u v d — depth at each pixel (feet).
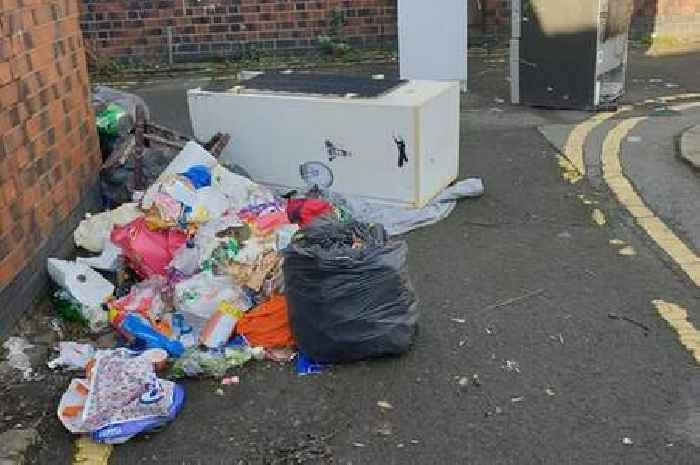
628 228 16.40
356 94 17.69
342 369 11.74
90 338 12.95
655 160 20.34
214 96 18.52
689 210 17.10
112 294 13.76
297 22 35.40
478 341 12.36
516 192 18.80
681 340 12.12
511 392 11.05
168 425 10.64
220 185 16.07
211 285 13.14
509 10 35.86
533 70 26.11
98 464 9.94
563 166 20.45
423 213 17.25
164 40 35.14
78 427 10.30
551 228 16.63
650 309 13.09
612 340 12.23
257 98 18.08
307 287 11.53
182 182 15.35
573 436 10.10
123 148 18.12
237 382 11.54
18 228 13.03
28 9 13.84
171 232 14.57
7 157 12.69
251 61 35.45
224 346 12.32
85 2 34.35
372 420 10.59
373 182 17.62
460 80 28.45
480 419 10.52
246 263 13.50
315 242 12.16
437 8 27.53
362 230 12.70
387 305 11.65
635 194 18.17
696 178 18.93
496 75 31.45
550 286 14.06
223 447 10.19
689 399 10.71
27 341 12.69
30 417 10.84
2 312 12.37
